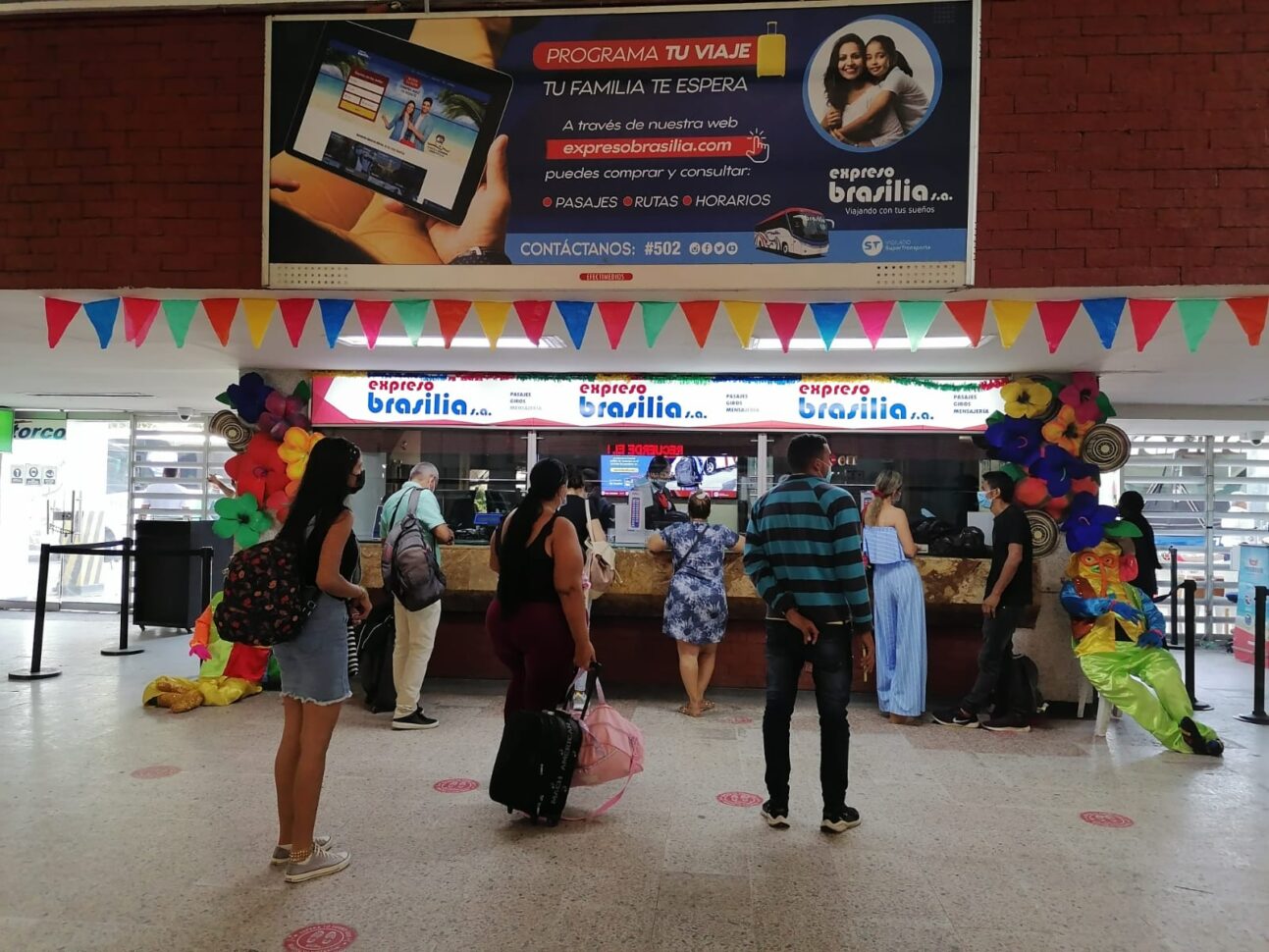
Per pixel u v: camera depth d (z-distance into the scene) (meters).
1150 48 4.32
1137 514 6.98
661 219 4.50
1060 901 3.24
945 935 2.97
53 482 11.71
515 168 4.56
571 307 4.84
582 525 6.09
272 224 4.63
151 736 5.29
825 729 3.85
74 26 4.78
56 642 8.91
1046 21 4.36
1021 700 5.79
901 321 5.12
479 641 6.91
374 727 5.60
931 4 4.39
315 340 6.02
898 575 5.93
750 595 6.42
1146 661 5.49
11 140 4.78
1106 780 4.70
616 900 3.19
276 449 6.89
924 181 4.39
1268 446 10.38
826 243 4.42
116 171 4.73
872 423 7.00
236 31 4.70
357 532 7.47
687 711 6.06
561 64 4.55
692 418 7.18
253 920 3.02
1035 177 4.35
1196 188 4.29
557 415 7.27
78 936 2.90
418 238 4.59
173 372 7.81
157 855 3.54
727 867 3.49
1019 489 6.16
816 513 3.81
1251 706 6.82
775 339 5.72
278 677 6.59
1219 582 10.41
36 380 8.50
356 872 3.41
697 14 4.49
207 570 7.24
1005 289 4.39
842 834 3.85
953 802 4.31
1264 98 4.28
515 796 3.80
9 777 4.50
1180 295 4.48
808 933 2.97
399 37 4.61
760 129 4.46
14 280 4.73
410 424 7.32
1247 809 4.27
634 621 6.78
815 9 4.43
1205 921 3.11
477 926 2.99
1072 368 6.48
